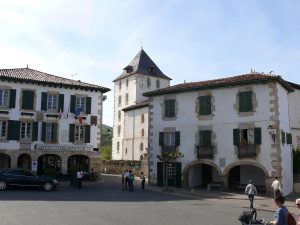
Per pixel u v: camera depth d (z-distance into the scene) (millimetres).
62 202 18469
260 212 18562
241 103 28188
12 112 30969
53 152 31938
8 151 30469
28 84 31797
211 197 24609
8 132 30656
